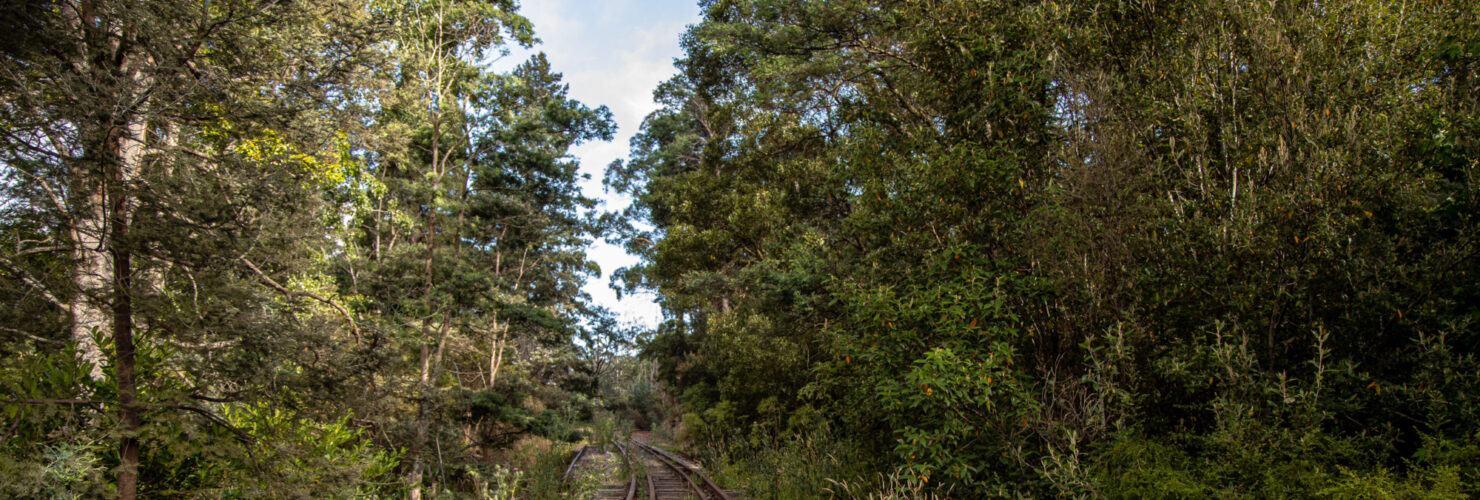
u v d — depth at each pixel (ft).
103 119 16.28
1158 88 21.27
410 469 42.04
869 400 24.61
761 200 56.95
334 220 38.17
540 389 63.26
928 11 27.84
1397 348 16.89
